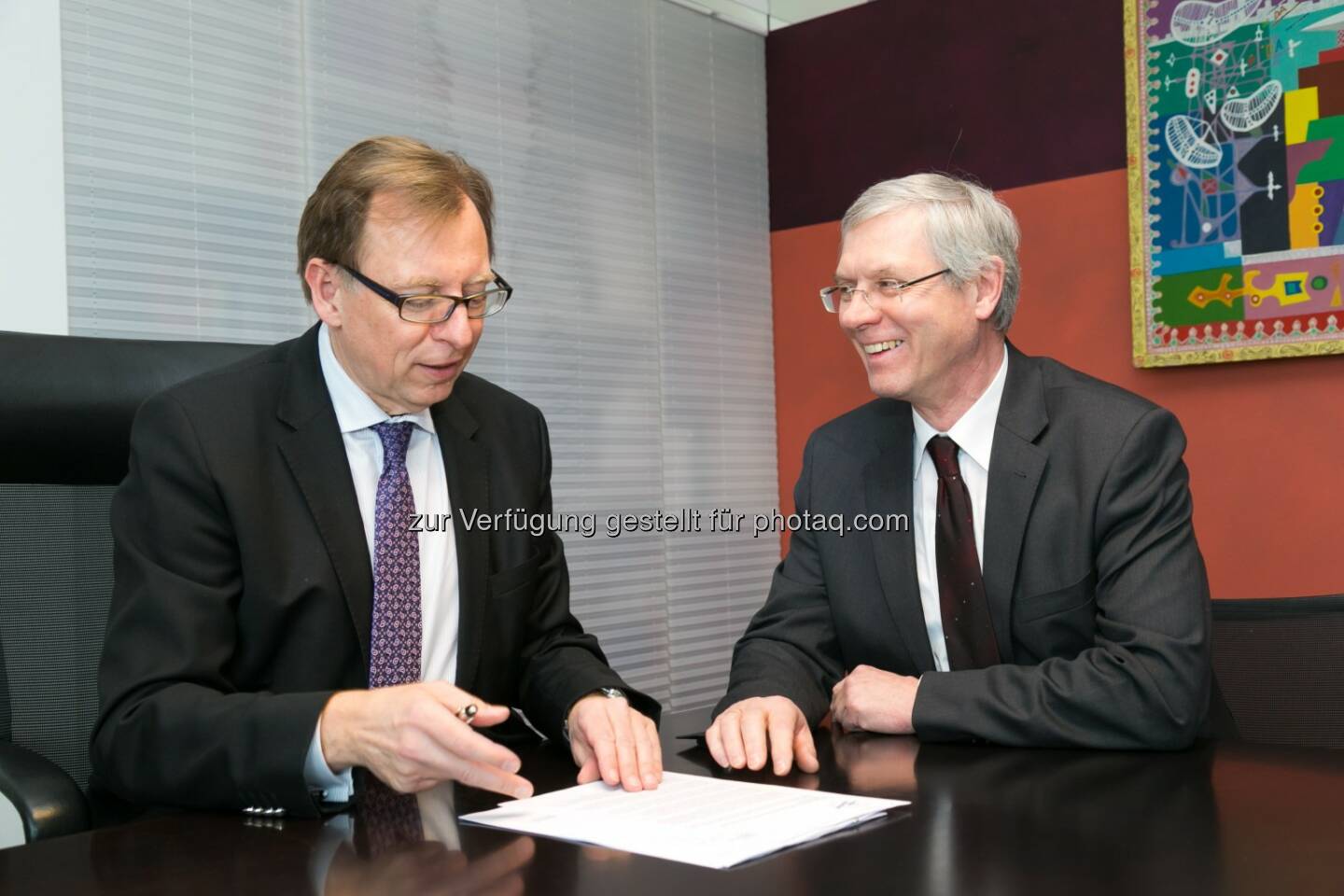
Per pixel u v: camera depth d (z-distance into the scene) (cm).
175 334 262
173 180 262
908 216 167
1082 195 333
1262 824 95
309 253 144
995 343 175
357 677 144
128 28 254
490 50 327
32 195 238
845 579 178
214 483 137
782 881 84
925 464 177
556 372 341
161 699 119
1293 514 297
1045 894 80
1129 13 314
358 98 297
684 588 379
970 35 357
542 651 161
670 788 114
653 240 371
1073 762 123
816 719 158
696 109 387
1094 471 162
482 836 98
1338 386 290
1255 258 295
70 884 88
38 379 155
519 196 332
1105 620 152
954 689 139
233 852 95
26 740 151
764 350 409
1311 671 155
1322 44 286
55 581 156
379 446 154
